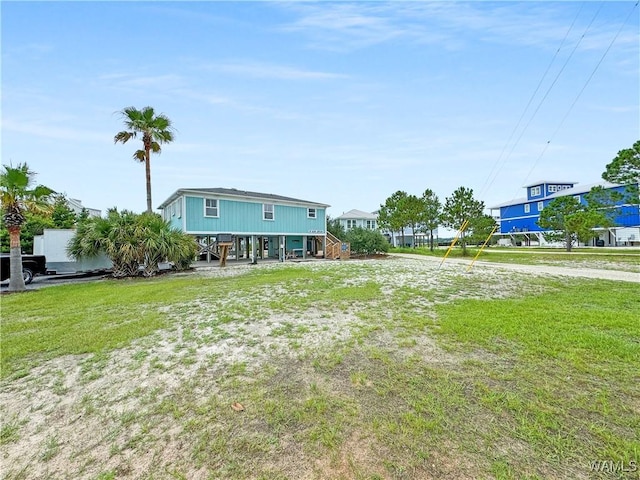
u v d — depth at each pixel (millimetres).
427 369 3100
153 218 12336
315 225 21297
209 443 2102
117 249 11281
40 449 2104
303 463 1889
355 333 4301
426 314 5238
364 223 41156
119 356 3680
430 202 29094
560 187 35875
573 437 2033
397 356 3459
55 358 3664
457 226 22984
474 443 1999
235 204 17344
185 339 4215
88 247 11289
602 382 2748
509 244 41656
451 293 7070
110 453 2047
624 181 16109
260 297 6910
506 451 1921
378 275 10273
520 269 12211
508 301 6098
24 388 2961
